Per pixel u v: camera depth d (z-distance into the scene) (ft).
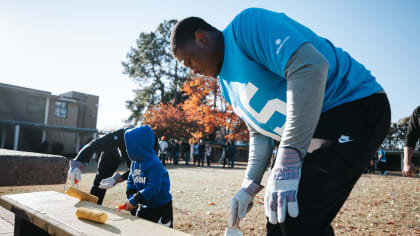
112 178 9.31
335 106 3.48
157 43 141.79
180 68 141.18
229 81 4.20
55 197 6.22
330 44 4.04
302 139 2.94
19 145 85.71
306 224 2.97
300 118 2.90
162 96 140.36
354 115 3.39
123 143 9.11
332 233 3.49
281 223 2.97
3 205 6.02
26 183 6.90
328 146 3.19
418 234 11.60
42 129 89.35
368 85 3.61
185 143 70.03
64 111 95.25
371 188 26.55
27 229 5.45
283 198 2.84
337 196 3.16
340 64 3.72
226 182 29.91
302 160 3.01
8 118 83.92
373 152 3.37
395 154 100.73
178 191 22.27
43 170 7.18
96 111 106.83
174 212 14.98
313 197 3.02
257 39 3.42
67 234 4.07
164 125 97.14
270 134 4.19
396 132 138.72
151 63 142.10
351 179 3.24
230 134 91.56
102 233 3.97
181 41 4.12
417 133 9.75
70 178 7.93
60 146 88.07
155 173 7.97
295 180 2.89
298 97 2.94
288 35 3.19
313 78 2.93
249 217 13.99
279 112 3.76
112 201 17.35
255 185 4.20
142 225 4.48
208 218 13.75
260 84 3.70
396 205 17.66
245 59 3.66
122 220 4.72
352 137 3.23
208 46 4.03
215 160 99.66
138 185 8.34
